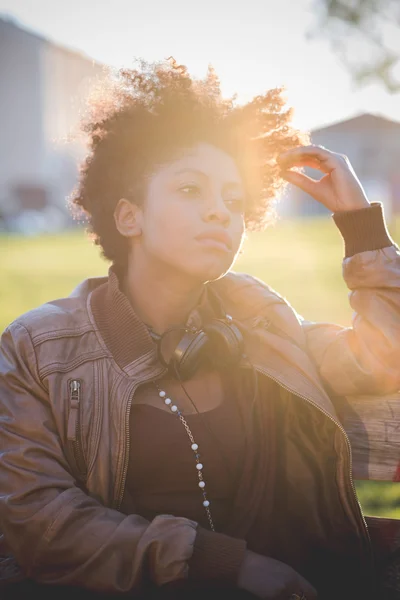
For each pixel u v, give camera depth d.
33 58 50.72
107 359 1.81
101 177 1.90
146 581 1.66
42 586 1.79
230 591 1.78
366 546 1.93
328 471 1.96
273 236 28.00
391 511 3.68
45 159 49.72
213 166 1.80
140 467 1.82
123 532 1.66
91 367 1.80
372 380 1.94
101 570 1.65
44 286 14.88
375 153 50.25
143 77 1.90
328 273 15.70
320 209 45.72
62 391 1.77
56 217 47.59
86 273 17.27
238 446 1.88
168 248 1.78
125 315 1.84
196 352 1.80
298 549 1.98
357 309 1.93
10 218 43.38
